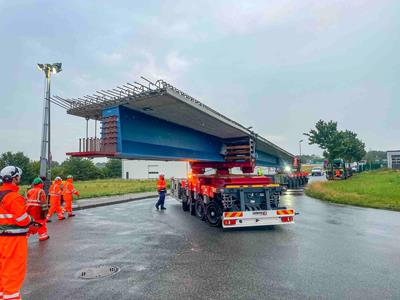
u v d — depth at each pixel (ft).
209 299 14.05
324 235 27.94
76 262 20.56
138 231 31.63
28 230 14.24
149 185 138.21
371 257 20.56
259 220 30.96
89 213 47.34
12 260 12.99
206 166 59.67
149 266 19.31
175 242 26.14
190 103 35.29
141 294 14.79
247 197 32.86
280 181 93.04
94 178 274.57
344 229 30.63
